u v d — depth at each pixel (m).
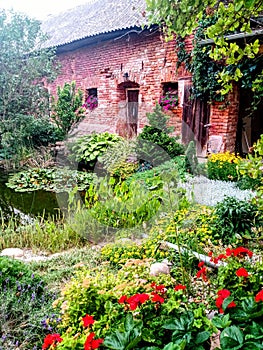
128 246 3.52
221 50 2.15
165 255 3.21
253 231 3.44
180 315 1.47
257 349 1.07
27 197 6.06
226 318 1.25
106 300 1.77
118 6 10.22
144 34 8.12
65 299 2.00
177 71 7.46
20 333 2.12
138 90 8.85
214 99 6.65
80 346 1.41
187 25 2.14
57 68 9.88
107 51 9.35
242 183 5.29
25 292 2.42
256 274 1.87
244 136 7.98
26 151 8.47
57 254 3.71
